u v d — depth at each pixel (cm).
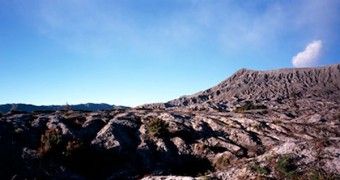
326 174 1845
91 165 2912
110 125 3769
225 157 3091
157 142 3512
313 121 4612
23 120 3700
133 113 4844
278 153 2250
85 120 4025
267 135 3825
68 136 3328
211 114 5019
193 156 3319
